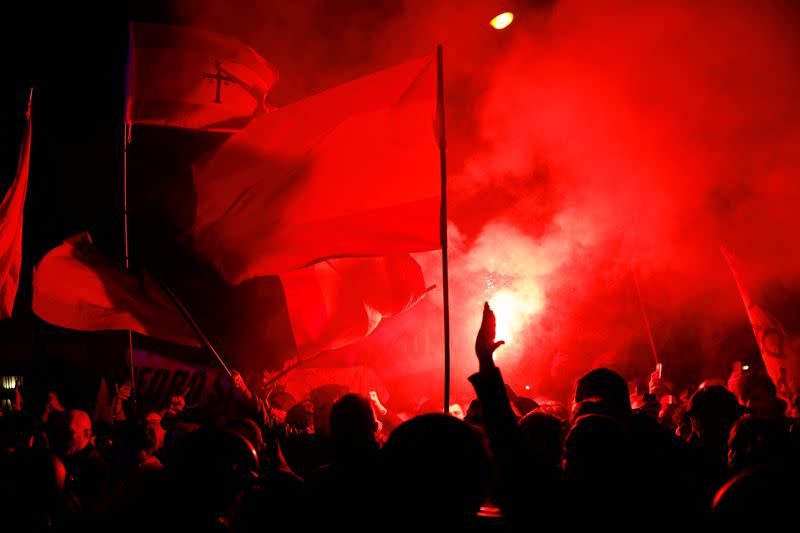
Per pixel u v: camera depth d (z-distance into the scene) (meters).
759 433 2.82
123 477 3.38
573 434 2.27
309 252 5.02
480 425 4.25
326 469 2.65
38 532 2.95
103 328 5.29
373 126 5.06
